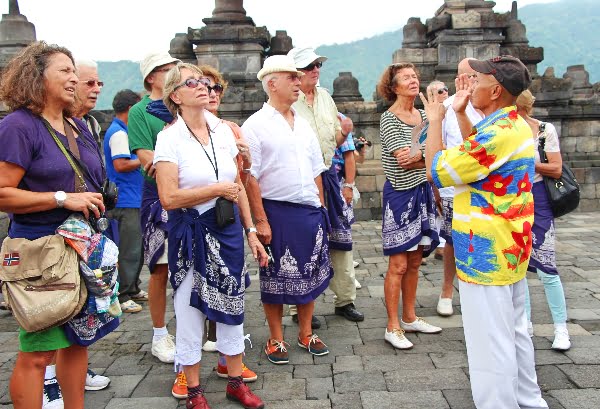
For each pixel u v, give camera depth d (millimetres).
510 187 3051
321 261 4363
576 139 11719
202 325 3578
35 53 2967
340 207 4977
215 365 4305
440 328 4762
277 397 3740
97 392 3914
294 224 4188
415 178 4488
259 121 4211
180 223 3525
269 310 4320
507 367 3066
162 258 4254
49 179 2943
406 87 4570
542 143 4230
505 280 3078
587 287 5949
